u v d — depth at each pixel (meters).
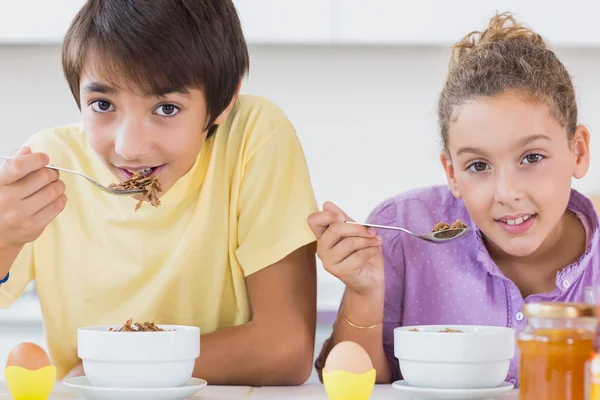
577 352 0.83
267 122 1.43
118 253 1.43
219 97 1.25
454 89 1.32
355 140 2.89
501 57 1.29
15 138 2.85
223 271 1.42
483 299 1.45
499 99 1.26
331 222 1.25
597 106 2.79
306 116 2.89
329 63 2.87
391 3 2.54
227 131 1.43
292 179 1.39
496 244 1.39
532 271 1.44
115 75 1.13
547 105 1.27
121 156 1.18
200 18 1.19
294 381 1.33
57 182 1.18
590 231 1.40
